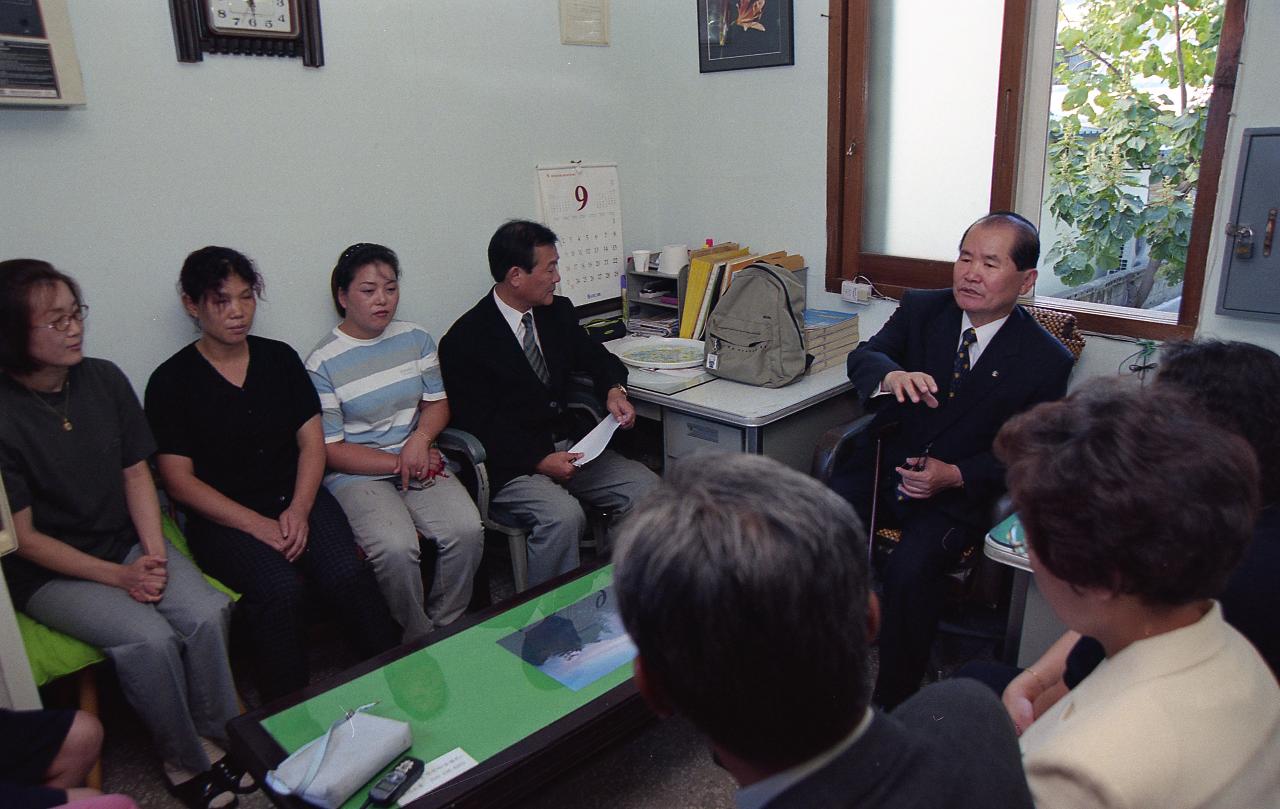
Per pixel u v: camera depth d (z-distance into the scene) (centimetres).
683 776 188
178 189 225
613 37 317
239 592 200
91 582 187
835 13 274
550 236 249
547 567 237
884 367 214
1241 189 202
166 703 180
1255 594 96
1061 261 311
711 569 54
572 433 276
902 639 199
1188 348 112
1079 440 76
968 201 267
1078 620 81
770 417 235
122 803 133
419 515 230
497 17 281
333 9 245
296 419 227
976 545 211
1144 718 71
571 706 148
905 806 55
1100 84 285
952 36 257
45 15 191
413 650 166
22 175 200
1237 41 201
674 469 64
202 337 218
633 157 337
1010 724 71
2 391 179
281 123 241
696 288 300
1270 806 73
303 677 204
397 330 249
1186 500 70
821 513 57
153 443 204
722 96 315
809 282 311
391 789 127
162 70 218
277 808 128
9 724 151
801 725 55
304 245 252
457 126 279
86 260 213
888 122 278
